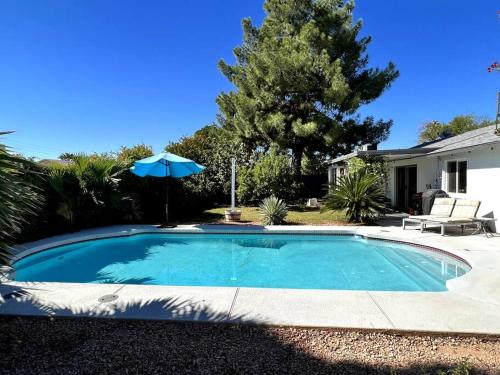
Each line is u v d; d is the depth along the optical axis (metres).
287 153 22.02
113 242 10.30
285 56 19.02
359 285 6.38
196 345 3.26
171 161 10.98
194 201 15.59
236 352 3.13
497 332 3.46
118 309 4.09
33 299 4.43
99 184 10.73
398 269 7.44
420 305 4.24
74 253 9.10
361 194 12.19
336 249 9.43
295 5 20.30
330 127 19.72
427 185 13.80
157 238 10.84
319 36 19.34
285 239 10.68
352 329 3.58
